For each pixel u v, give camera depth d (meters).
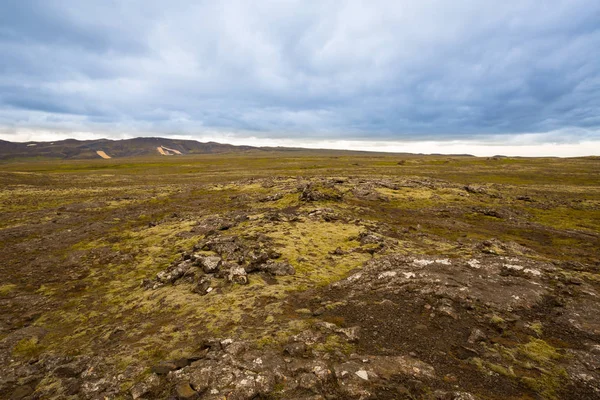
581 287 18.17
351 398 9.57
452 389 10.06
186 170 145.88
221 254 26.02
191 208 57.06
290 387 10.10
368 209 52.12
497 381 10.54
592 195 73.38
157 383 10.73
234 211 51.44
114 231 41.31
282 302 17.77
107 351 13.84
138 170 147.00
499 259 22.78
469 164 163.62
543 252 31.36
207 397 9.63
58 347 15.11
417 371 10.92
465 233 39.16
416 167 149.38
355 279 20.81
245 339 13.40
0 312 19.92
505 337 13.33
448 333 13.73
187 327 15.34
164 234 37.56
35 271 27.44
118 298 21.11
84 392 10.78
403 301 16.94
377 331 14.02
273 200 60.06
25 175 102.00
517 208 58.31
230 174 123.88
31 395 11.14
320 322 14.66
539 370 11.09
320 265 24.66
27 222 45.12
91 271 27.12
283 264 23.64
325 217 41.59
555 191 79.38
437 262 22.25
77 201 62.03
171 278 22.77
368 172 127.31
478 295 16.94
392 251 27.69
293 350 12.17
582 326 14.02
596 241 36.66
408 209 54.81
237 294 18.95
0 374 13.05
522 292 17.30
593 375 10.65
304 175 115.94
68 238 37.94
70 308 20.16
